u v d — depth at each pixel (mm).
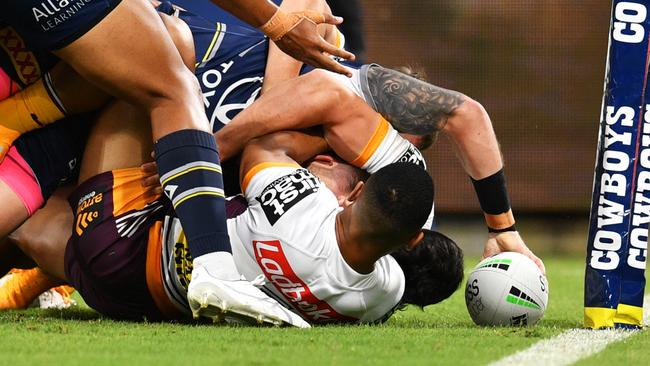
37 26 13078
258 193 13469
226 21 21172
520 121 39000
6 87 14297
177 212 12945
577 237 40094
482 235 39438
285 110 14484
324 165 14875
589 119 38938
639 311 13961
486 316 14164
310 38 14305
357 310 13359
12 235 15453
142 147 14180
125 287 13672
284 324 12734
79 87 14266
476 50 38906
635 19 13695
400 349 11375
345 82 15336
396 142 14938
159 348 11125
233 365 10133
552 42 38844
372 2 38719
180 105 13344
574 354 11453
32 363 10109
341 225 12914
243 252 13258
